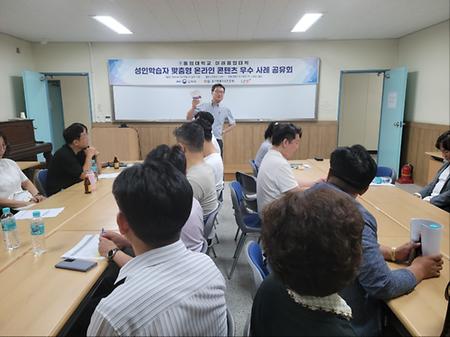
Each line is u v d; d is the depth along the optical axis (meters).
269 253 0.75
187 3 4.17
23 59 6.33
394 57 6.63
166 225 0.91
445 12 4.68
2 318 1.14
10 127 5.03
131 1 4.08
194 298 0.88
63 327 1.18
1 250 1.68
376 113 8.90
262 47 6.57
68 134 3.31
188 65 6.61
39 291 1.30
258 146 6.86
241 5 4.28
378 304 1.29
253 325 0.86
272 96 6.70
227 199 5.05
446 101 5.26
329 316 0.74
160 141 6.82
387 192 2.85
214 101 5.41
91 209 2.38
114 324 0.83
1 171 2.98
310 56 6.61
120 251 1.59
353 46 6.58
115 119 6.76
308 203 0.74
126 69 6.59
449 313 1.00
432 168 4.79
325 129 6.81
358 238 0.73
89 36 6.06
